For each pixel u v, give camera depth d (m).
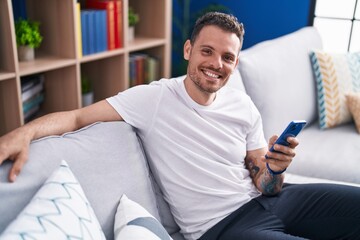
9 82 1.93
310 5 3.04
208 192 1.31
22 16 2.22
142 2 2.91
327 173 1.86
